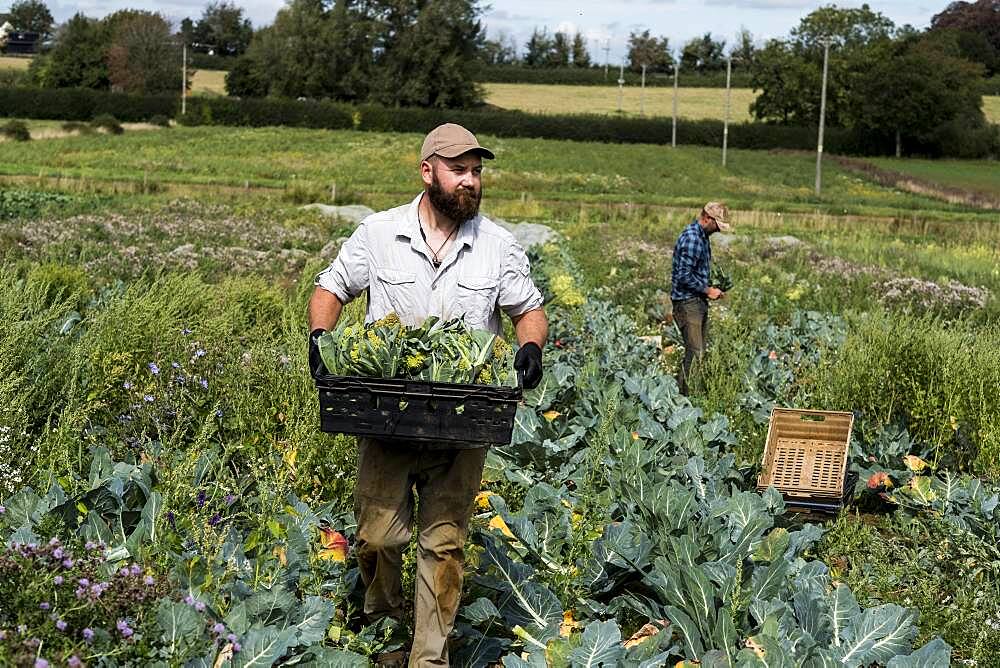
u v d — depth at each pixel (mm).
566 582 4457
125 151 64688
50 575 3076
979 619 4461
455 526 3844
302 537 4141
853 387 7852
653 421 6512
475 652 3971
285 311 8805
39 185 37781
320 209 29953
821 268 20172
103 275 13492
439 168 3889
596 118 85875
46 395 5945
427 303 3969
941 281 18688
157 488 4328
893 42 91125
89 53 104062
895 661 3844
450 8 100375
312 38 100500
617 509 5301
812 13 98375
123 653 3076
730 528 4922
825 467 6512
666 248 24406
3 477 4586
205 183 45719
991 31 153000
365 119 84625
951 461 7152
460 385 3547
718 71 161250
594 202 46938
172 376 6012
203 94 103750
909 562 5082
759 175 69000
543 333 4105
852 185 67062
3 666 2777
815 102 95938
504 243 4043
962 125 89562
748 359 9125
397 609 4117
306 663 3498
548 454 6047
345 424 3609
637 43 161500
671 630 3877
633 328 11430
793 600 4137
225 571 3787
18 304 7188
